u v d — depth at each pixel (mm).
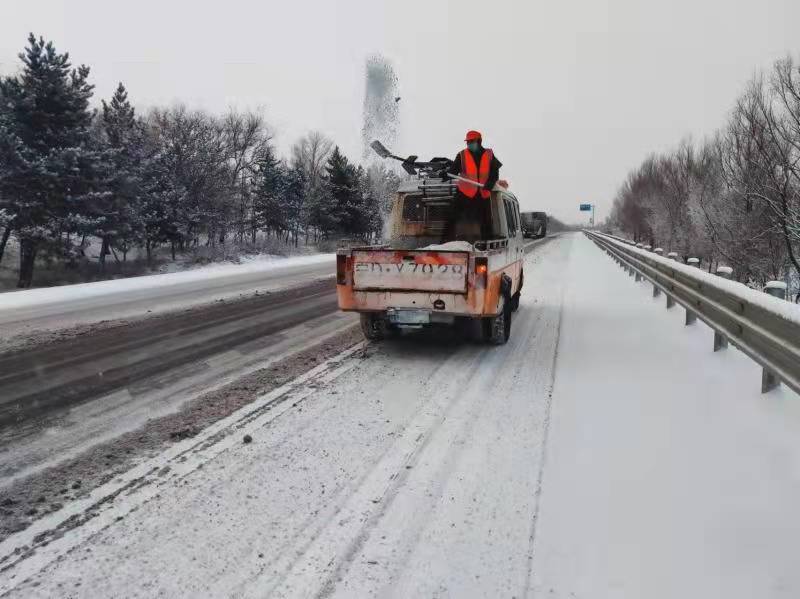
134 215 30469
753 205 21484
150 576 2412
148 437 3918
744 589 2275
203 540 2686
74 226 26469
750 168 20188
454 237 7562
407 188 7582
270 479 3299
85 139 27422
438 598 2289
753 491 3035
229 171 44531
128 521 2842
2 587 2322
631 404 4484
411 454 3633
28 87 26078
